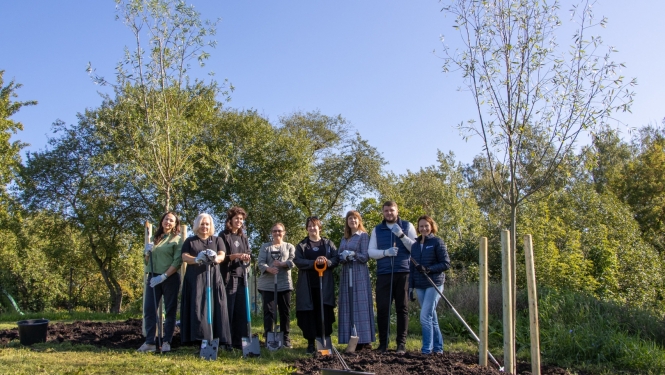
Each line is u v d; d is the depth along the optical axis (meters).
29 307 22.67
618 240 14.58
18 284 22.45
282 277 6.96
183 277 6.97
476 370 5.24
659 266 14.23
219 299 6.40
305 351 6.66
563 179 6.64
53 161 18.38
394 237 6.50
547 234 12.57
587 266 12.42
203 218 6.56
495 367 5.78
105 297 27.47
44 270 22.94
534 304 5.00
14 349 6.45
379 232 6.60
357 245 6.73
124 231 19.00
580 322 7.50
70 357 5.94
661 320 7.65
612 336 6.65
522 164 6.39
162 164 9.66
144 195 17.66
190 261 6.29
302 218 17.89
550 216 14.69
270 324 6.88
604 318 7.64
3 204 19.20
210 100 11.80
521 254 12.01
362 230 6.88
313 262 6.56
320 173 20.80
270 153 17.66
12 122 19.39
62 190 18.98
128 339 7.20
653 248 16.50
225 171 14.30
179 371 5.25
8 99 19.78
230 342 6.45
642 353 6.20
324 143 23.81
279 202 17.53
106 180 17.83
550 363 6.38
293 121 23.89
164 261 6.55
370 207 12.24
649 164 23.66
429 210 22.64
